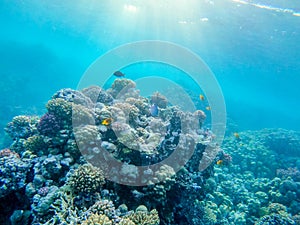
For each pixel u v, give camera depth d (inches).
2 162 164.4
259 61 1096.2
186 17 788.6
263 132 668.1
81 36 1704.0
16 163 166.6
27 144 191.8
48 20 1364.4
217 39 931.3
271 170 454.9
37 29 1759.4
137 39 1360.7
